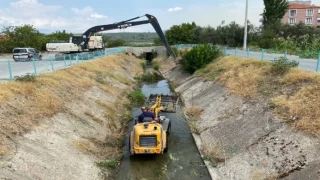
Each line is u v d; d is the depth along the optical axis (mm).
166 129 15125
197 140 15156
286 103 12883
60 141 11594
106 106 18516
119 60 41719
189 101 22891
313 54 25688
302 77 14516
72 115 14430
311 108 11500
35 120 11875
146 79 37750
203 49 31062
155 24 30000
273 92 15023
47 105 13492
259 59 22375
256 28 51688
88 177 10359
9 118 10992
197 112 19250
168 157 13195
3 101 11773
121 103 21422
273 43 41125
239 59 24922
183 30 77188
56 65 26406
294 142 10352
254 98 15617
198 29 67750
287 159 9875
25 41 53188
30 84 14773
